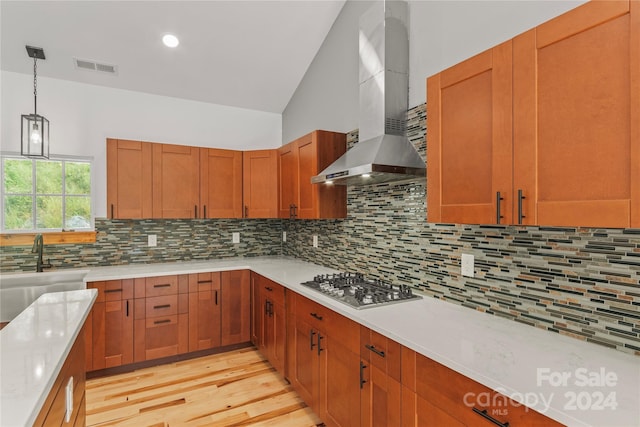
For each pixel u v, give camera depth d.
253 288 3.40
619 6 0.98
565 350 1.31
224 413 2.37
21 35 2.76
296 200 3.21
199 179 3.53
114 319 2.92
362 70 2.42
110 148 3.15
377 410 1.63
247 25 2.99
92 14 2.68
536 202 1.20
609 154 1.01
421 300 2.05
